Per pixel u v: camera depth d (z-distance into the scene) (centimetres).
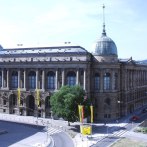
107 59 14825
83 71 14562
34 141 11000
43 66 15375
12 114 16412
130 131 12612
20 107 16138
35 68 15638
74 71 14750
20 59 16075
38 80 15575
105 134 12069
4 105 16788
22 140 11112
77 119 12750
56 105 12912
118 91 15438
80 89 13125
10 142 10794
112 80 14862
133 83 17962
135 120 14912
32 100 16088
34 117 15588
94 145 10456
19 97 14938
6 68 16538
